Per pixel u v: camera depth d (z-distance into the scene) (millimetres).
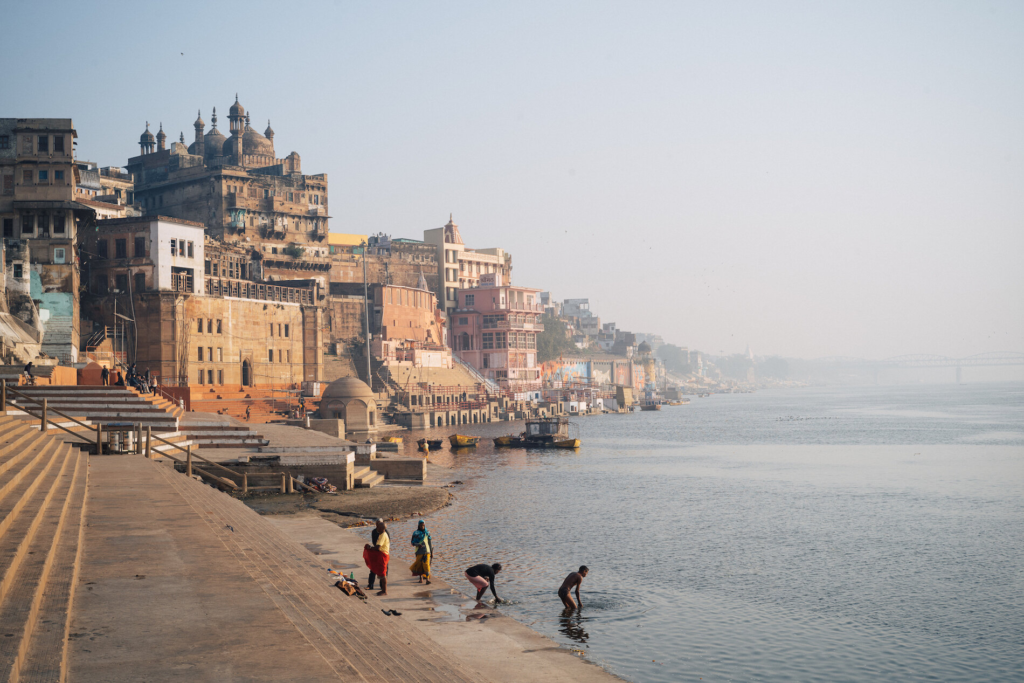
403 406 152125
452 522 48406
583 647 26828
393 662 15016
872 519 54344
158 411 50562
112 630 14219
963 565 40812
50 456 29672
